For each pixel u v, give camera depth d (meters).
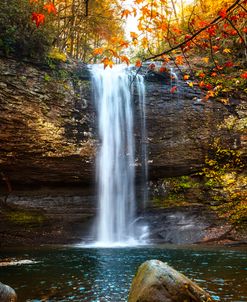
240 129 15.55
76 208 15.20
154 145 15.63
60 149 14.31
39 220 14.47
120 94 15.80
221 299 5.48
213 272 7.51
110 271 7.82
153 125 15.73
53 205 14.95
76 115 14.80
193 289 4.18
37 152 13.95
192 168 15.62
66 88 14.73
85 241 14.45
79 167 14.88
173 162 15.53
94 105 15.26
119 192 15.51
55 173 14.73
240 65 15.99
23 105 13.48
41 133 13.88
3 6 13.00
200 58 16.20
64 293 5.95
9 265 8.62
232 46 15.89
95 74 15.64
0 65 13.23
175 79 15.94
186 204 14.94
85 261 9.23
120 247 12.64
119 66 16.28
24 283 6.65
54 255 10.43
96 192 15.54
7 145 13.43
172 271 4.36
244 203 14.24
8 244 13.70
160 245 13.24
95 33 19.80
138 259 9.50
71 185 15.50
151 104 15.80
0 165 13.80
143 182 15.98
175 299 4.07
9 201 14.44
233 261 8.98
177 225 14.42
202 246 12.60
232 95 16.05
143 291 4.21
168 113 15.77
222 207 14.45
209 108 15.90
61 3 17.69
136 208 15.62
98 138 15.12
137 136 15.68
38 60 14.20
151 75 15.95
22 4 13.24
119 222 15.34
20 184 14.88
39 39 13.88
